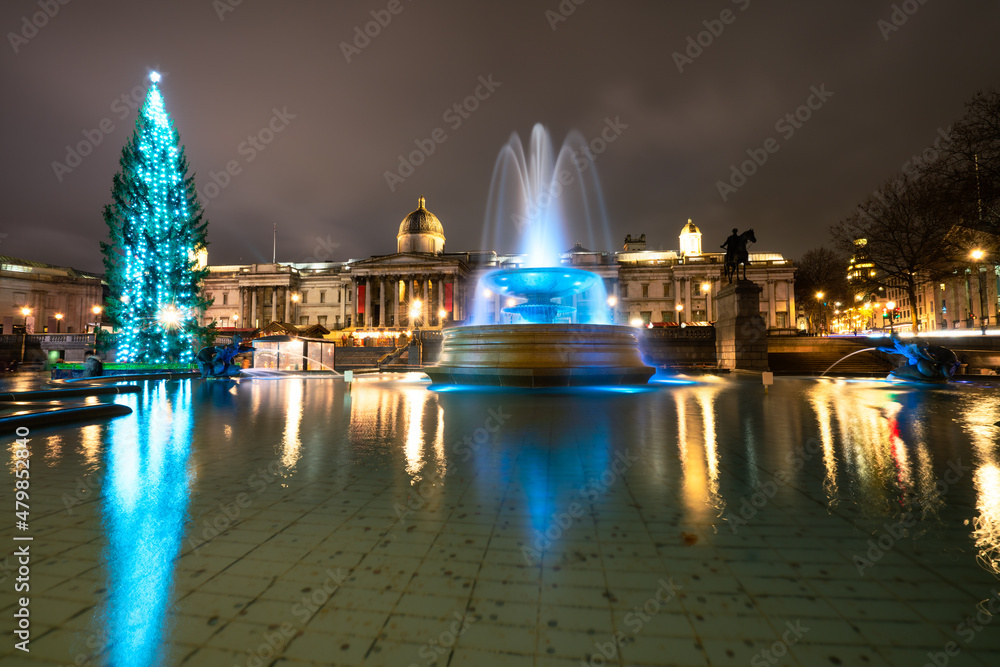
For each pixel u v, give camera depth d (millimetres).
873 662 1825
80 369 24391
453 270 71938
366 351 43344
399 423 8047
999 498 3805
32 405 10141
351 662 1842
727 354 26125
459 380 15359
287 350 33375
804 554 2773
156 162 27562
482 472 4695
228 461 5238
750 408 9719
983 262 34625
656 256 86750
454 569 2604
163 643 1974
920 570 2572
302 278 83688
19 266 75062
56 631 2053
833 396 12305
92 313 75125
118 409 9352
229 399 12867
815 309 67500
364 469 4855
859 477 4445
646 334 36000
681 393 13016
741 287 24766
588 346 14312
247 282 81750
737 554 2779
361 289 74125
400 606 2240
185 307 28797
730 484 4223
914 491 3996
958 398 11797
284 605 2256
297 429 7504
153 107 27688
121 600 2301
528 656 1870
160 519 3391
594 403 10648
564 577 2510
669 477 4461
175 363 28172
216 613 2191
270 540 3012
